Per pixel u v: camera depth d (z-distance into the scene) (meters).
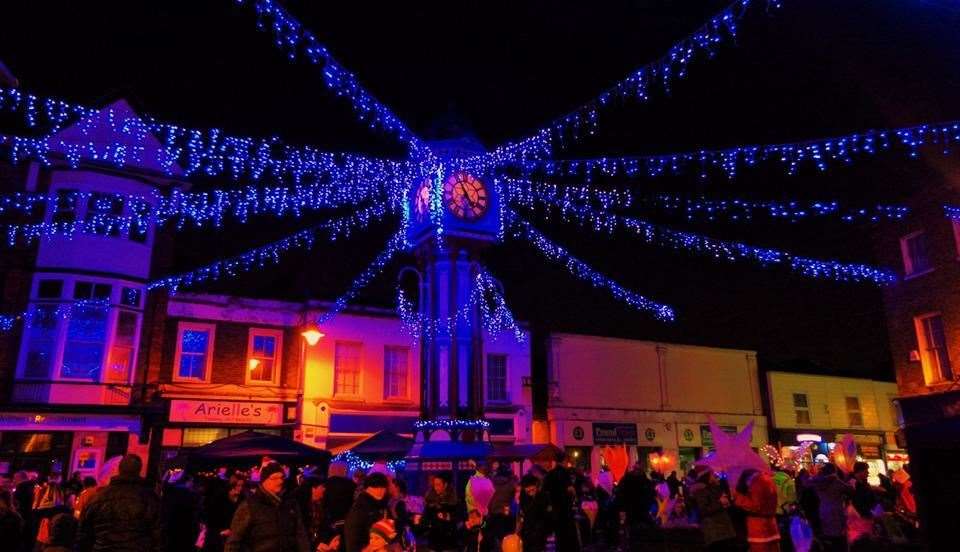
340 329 25.70
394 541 6.22
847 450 15.75
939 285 20.64
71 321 20.95
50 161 21.53
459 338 20.59
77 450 20.42
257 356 24.23
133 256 22.38
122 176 22.44
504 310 28.53
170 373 22.62
